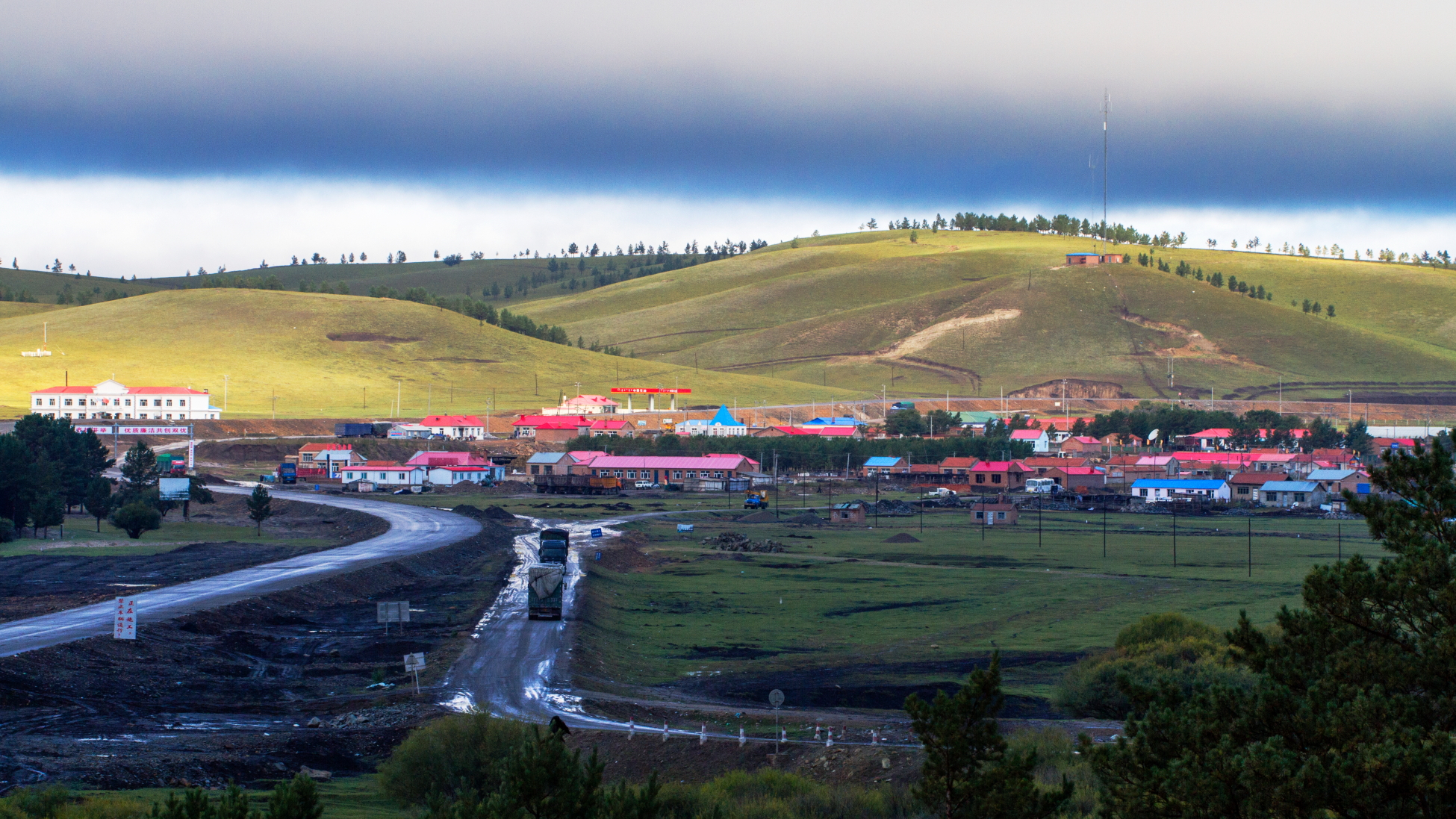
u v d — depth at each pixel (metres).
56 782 44.56
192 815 28.12
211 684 69.62
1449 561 28.41
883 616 101.44
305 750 54.78
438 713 61.59
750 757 51.19
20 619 83.25
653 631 93.62
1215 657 57.97
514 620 92.62
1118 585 117.88
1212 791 26.17
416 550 135.62
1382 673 28.25
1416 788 24.14
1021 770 30.27
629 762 52.69
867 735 55.03
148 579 110.31
